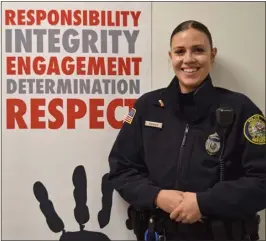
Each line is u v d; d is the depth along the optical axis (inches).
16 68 53.8
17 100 54.0
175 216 42.4
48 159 54.6
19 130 54.2
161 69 54.3
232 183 41.6
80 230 55.1
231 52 54.3
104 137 54.7
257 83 54.6
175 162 44.7
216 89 47.3
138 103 49.9
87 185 54.9
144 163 49.6
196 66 44.6
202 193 41.6
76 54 53.9
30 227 55.0
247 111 44.2
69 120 54.4
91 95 54.2
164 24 54.0
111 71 54.1
